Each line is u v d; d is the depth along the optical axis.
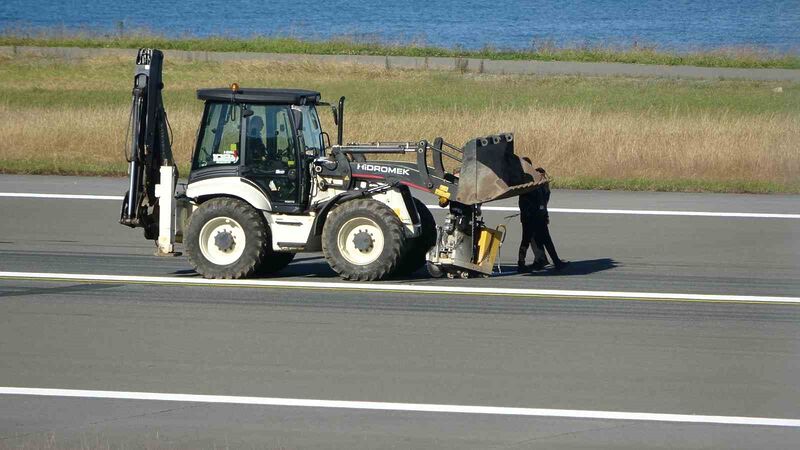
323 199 54.94
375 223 53.38
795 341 43.53
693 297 51.59
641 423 33.59
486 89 140.62
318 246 55.16
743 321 46.81
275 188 54.59
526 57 165.12
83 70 153.62
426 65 156.50
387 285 53.41
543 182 55.84
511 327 45.12
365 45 174.00
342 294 51.19
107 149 100.25
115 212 73.81
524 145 97.31
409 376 38.16
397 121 106.50
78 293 50.88
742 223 71.81
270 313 47.22
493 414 34.28
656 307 49.34
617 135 99.50
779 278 56.22
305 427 33.06
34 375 38.06
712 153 94.38
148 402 35.31
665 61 162.88
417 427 33.06
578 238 67.06
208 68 153.25
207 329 44.38
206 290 51.81
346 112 116.00
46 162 94.19
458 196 54.00
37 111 114.25
